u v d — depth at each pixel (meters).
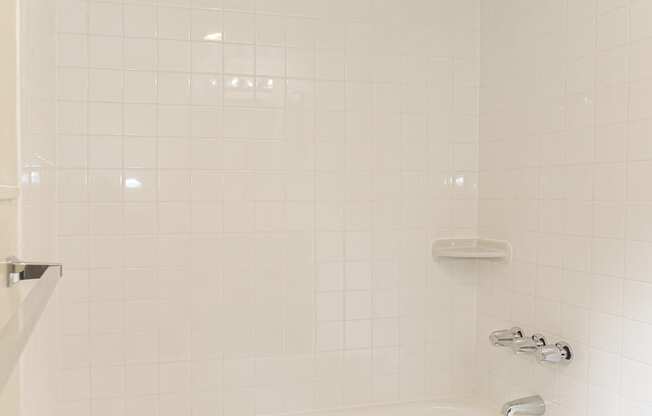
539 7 1.97
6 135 0.78
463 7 2.33
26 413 1.16
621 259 1.59
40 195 1.47
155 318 1.99
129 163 1.96
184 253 2.02
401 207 2.28
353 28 2.20
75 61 1.90
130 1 1.95
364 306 2.23
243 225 2.08
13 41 0.86
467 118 2.35
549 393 1.90
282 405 2.13
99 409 1.94
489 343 2.26
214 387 2.05
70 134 1.90
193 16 2.01
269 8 2.09
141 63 1.96
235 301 2.07
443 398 2.33
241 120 2.07
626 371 1.56
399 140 2.27
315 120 2.16
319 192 2.17
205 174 2.03
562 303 1.84
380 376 2.26
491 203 2.26
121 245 1.95
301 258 2.15
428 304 2.31
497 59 2.23
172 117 2.00
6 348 0.36
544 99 1.95
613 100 1.63
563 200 1.84
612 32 1.64
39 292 0.56
